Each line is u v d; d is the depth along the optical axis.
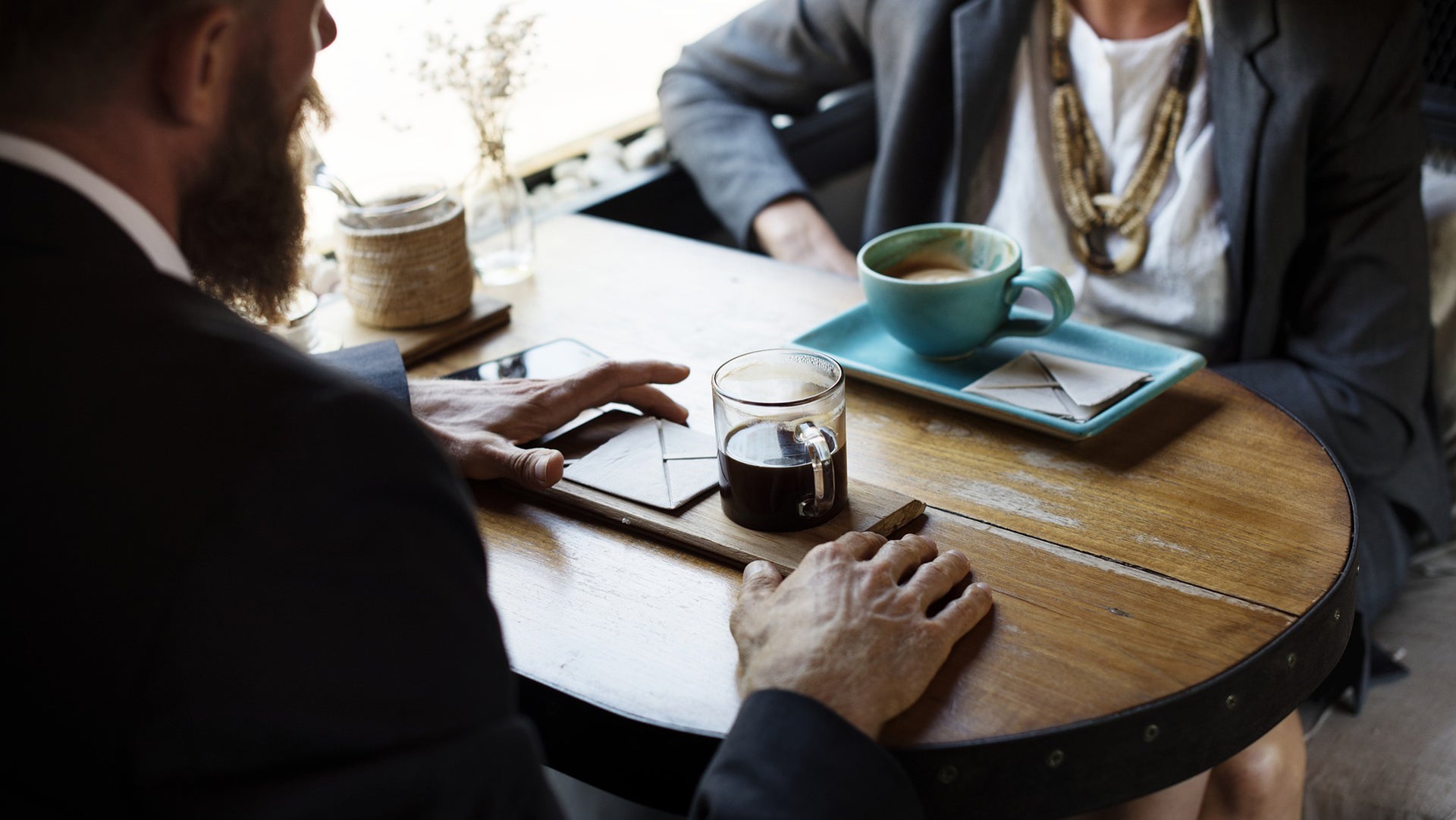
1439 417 1.43
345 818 0.45
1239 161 1.34
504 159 1.27
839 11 1.65
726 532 0.80
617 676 0.69
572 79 1.85
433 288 1.15
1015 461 0.90
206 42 0.49
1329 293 1.34
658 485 0.86
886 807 0.59
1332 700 1.18
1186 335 1.46
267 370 0.48
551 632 0.73
